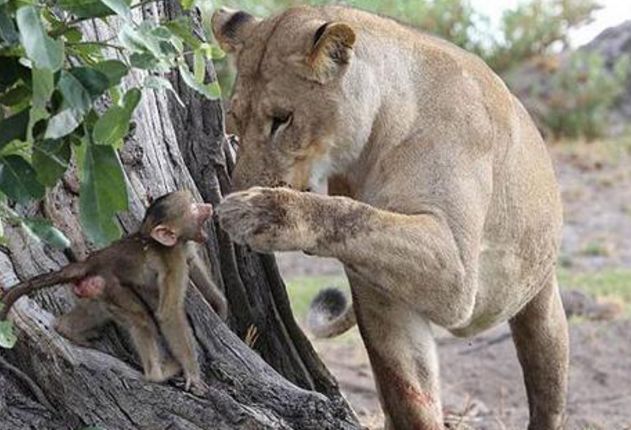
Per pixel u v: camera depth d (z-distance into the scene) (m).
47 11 7.55
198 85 7.95
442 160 9.42
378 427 13.22
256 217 8.59
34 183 7.46
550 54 35.44
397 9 31.50
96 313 8.65
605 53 35.53
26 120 7.30
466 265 9.29
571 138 32.72
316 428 9.03
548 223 10.76
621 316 19.44
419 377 9.88
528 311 11.36
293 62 9.35
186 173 10.14
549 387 11.66
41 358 8.59
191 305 9.13
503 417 14.64
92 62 7.82
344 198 8.87
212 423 8.52
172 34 7.72
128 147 9.53
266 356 10.85
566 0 35.72
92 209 7.47
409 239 8.97
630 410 15.21
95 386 8.57
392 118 9.56
